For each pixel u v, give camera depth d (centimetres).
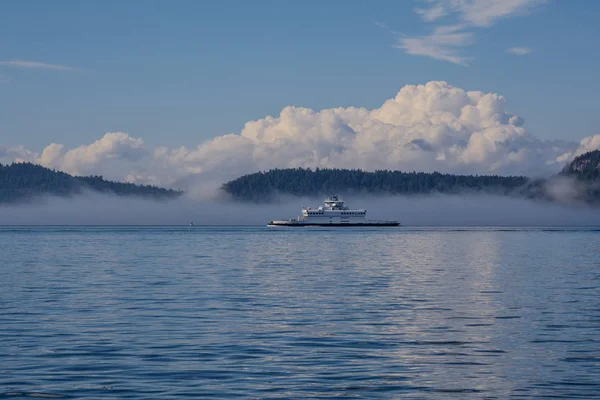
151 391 2781
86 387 2845
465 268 9688
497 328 4334
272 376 3038
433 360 3372
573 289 6706
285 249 16162
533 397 2706
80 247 17550
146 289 6688
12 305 5453
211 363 3291
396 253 14162
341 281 7631
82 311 5097
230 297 6031
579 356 3462
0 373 3084
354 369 3177
